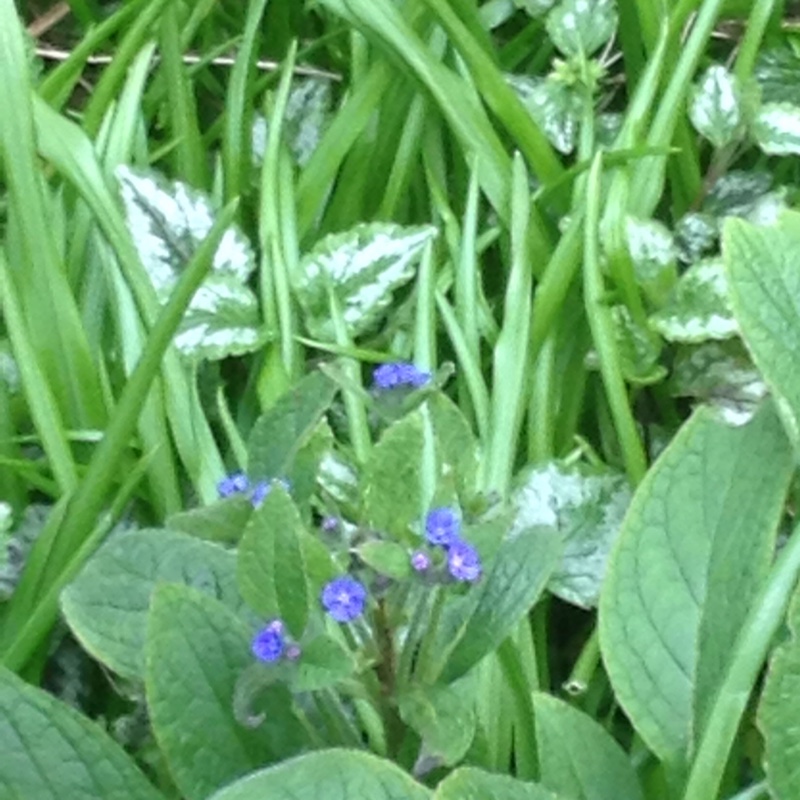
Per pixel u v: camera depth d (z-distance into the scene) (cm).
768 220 69
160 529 51
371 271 66
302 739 48
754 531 51
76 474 60
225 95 80
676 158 73
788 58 77
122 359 64
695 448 51
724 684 49
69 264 68
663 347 68
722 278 65
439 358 68
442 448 50
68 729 47
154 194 68
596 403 68
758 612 49
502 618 48
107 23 72
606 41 75
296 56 78
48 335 64
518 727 54
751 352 51
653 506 51
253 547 44
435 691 48
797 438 50
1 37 65
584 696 58
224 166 72
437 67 70
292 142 75
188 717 47
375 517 46
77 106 79
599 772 49
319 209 71
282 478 49
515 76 76
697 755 48
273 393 64
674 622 50
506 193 69
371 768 44
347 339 64
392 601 47
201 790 47
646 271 66
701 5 72
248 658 47
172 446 62
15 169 64
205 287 65
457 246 68
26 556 60
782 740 48
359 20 70
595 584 59
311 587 45
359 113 71
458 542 45
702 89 72
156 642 46
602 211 68
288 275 66
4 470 62
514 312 63
